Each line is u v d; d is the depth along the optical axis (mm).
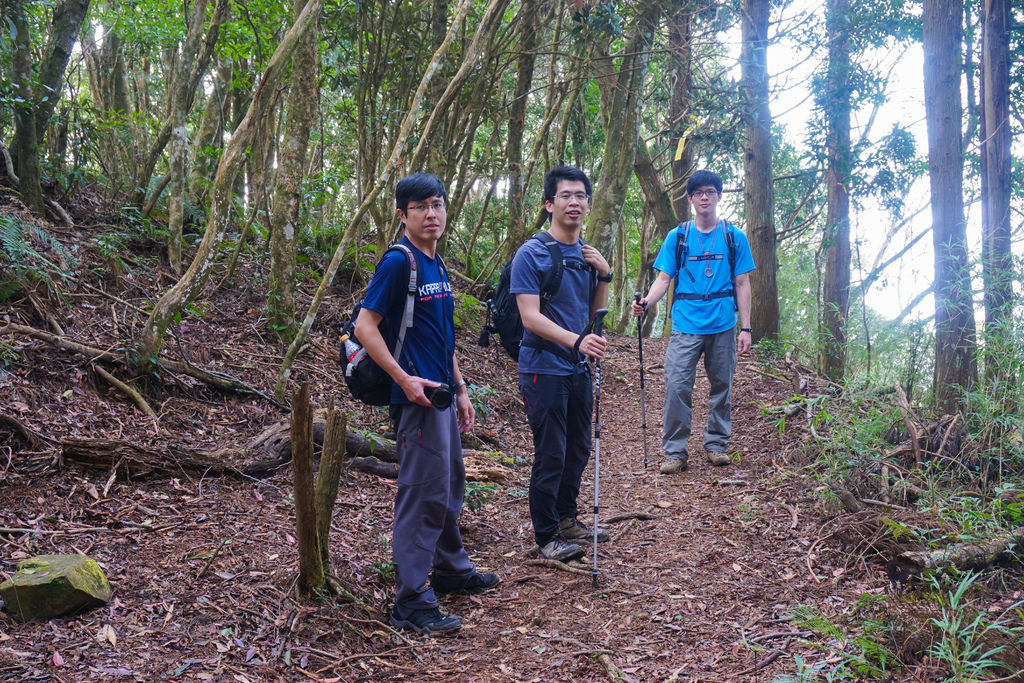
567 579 3605
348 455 4664
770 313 9672
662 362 9680
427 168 7434
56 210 6277
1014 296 4289
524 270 3602
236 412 4969
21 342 4516
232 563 3270
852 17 9461
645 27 8211
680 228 5363
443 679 2746
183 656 2646
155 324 4848
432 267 3188
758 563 3674
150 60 13719
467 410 3400
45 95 6230
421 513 3119
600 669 2812
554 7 8297
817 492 4277
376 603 3244
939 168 4680
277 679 2623
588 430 3875
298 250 7461
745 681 2627
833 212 10758
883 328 6230
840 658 2691
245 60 10211
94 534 3355
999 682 2379
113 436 4188
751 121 9336
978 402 4336
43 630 2674
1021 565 3408
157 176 7836
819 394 6668
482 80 7176
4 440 3781
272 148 10047
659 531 4176
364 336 2979
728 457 5293
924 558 3238
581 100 11656
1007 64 4516
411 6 7184
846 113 9805
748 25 9328
